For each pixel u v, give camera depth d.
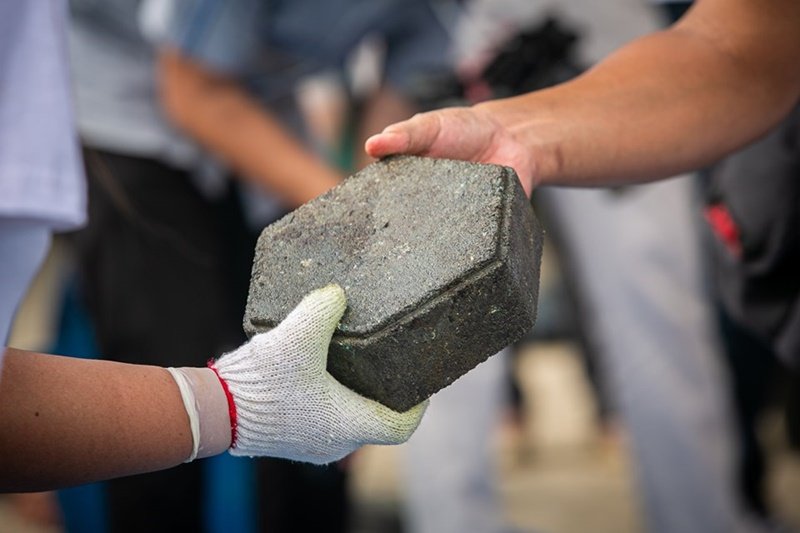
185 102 2.23
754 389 2.84
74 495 2.33
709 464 2.56
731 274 1.90
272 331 1.43
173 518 2.25
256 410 1.42
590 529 3.10
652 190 2.46
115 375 1.41
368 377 1.44
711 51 1.64
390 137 1.49
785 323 1.85
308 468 2.38
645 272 2.47
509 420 3.70
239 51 2.22
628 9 2.44
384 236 1.45
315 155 2.47
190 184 2.26
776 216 1.81
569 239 2.53
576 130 1.57
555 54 2.31
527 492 3.44
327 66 2.36
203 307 2.23
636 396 2.53
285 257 1.48
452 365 1.44
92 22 2.22
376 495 3.38
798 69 1.65
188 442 1.42
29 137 1.32
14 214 1.31
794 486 3.27
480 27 2.48
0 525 3.16
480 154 1.54
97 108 2.22
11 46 1.32
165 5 2.19
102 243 2.20
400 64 2.53
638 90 1.61
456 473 2.46
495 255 1.40
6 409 1.36
